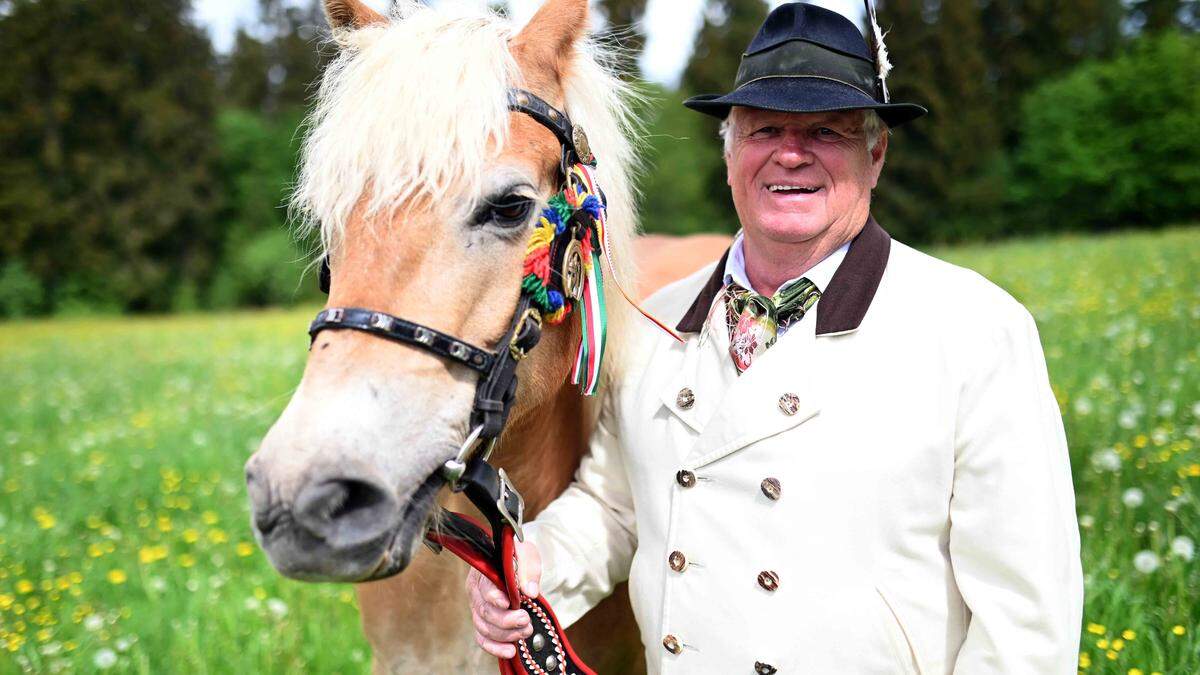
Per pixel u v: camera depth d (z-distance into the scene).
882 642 1.48
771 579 1.51
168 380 8.92
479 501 1.58
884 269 1.61
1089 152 30.69
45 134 32.91
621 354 1.90
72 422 7.10
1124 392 4.04
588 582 1.87
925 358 1.51
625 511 1.93
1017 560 1.42
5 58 32.53
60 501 4.61
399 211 1.46
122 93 33.22
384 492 1.31
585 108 1.85
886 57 1.64
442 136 1.47
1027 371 1.49
